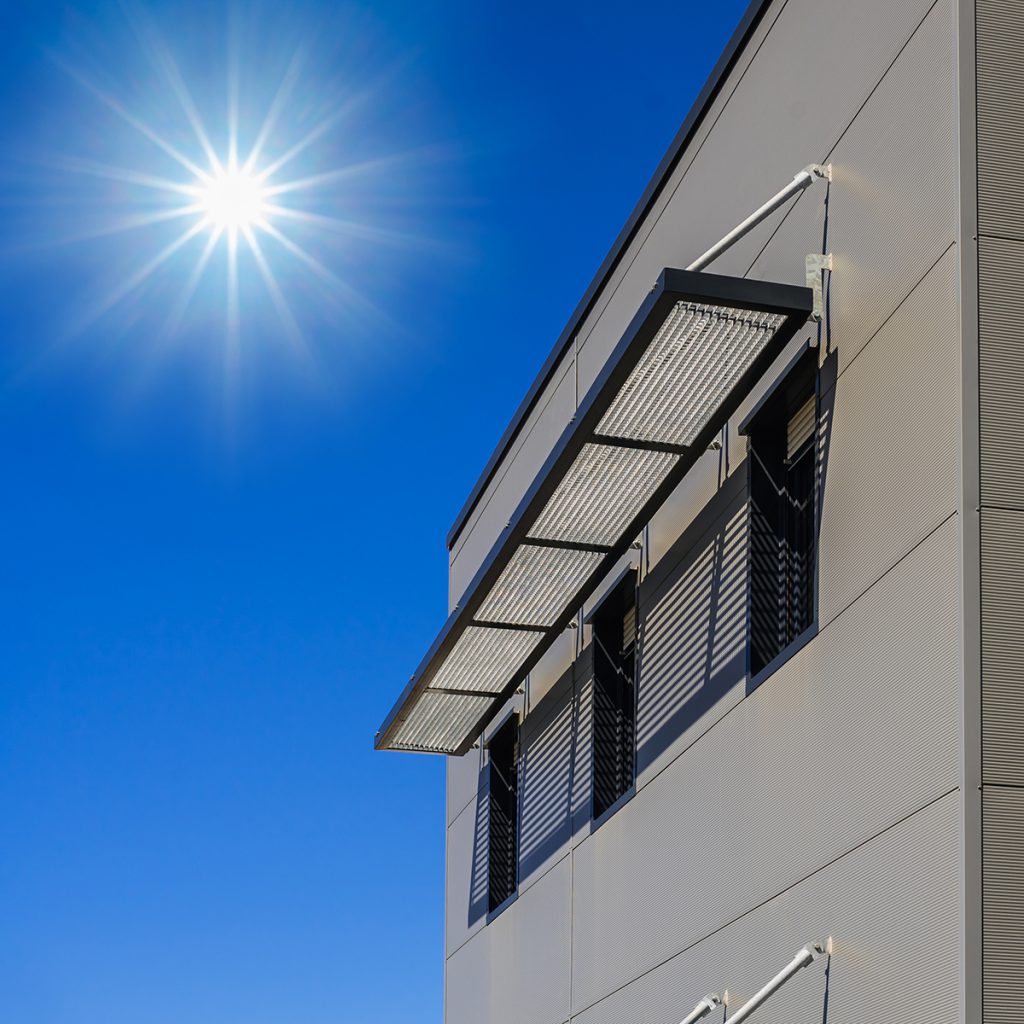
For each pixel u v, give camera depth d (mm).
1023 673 6777
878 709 7609
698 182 11289
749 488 9906
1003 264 7316
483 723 15562
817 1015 7906
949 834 6695
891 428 7816
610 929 11664
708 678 10266
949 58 7668
